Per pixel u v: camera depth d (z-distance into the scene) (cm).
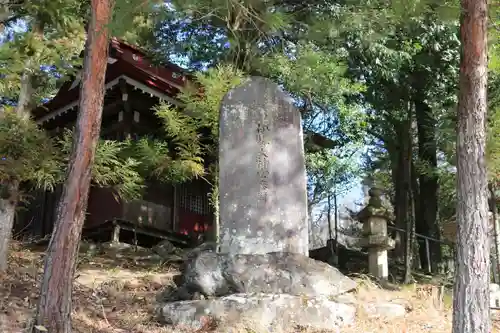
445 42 1369
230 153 806
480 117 543
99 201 1431
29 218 1590
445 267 1587
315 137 1578
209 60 1395
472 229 520
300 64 1034
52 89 1622
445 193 1591
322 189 1661
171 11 676
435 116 1398
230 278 724
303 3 1164
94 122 575
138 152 1109
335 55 1197
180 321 693
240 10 747
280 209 788
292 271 728
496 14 652
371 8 768
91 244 1270
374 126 1695
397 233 1497
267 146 809
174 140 1162
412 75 1473
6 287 788
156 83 1341
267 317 673
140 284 912
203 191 1617
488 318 504
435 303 813
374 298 804
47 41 912
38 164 865
